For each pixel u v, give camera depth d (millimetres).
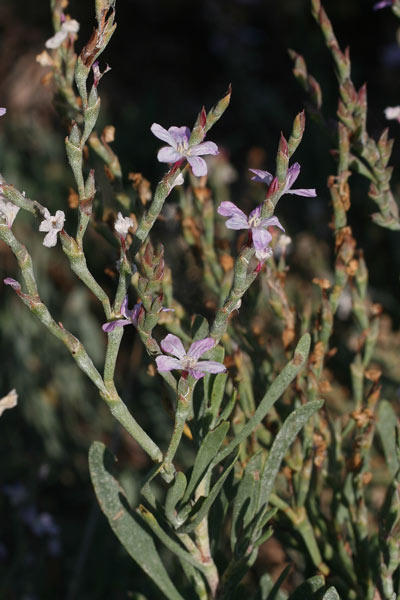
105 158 367
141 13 1294
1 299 832
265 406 307
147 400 716
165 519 310
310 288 729
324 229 844
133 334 816
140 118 934
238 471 345
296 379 365
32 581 583
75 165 284
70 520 697
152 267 279
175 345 282
